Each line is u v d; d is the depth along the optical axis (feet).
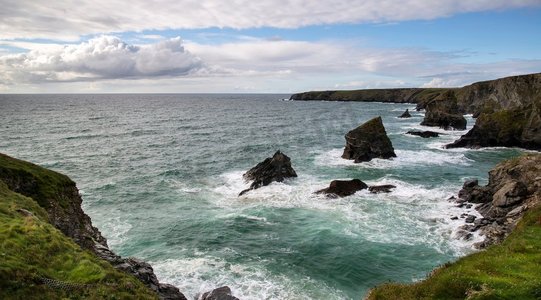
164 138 345.31
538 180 127.24
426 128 393.91
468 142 278.87
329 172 203.92
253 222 132.36
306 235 120.26
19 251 57.36
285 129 418.92
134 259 81.46
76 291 53.26
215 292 83.25
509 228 108.37
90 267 59.62
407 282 92.84
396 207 144.15
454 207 143.23
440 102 399.44
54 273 56.54
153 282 75.25
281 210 143.64
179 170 215.31
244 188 175.32
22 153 263.49
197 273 97.19
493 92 487.20
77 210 99.86
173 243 116.57
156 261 104.47
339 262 102.58
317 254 107.45
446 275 63.36
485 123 279.49
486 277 59.62
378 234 119.65
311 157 246.47
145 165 230.07
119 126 443.32
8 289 48.52
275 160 183.52
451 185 177.27
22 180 92.53
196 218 137.39
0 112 620.49
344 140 331.77
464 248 108.99
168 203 155.94
